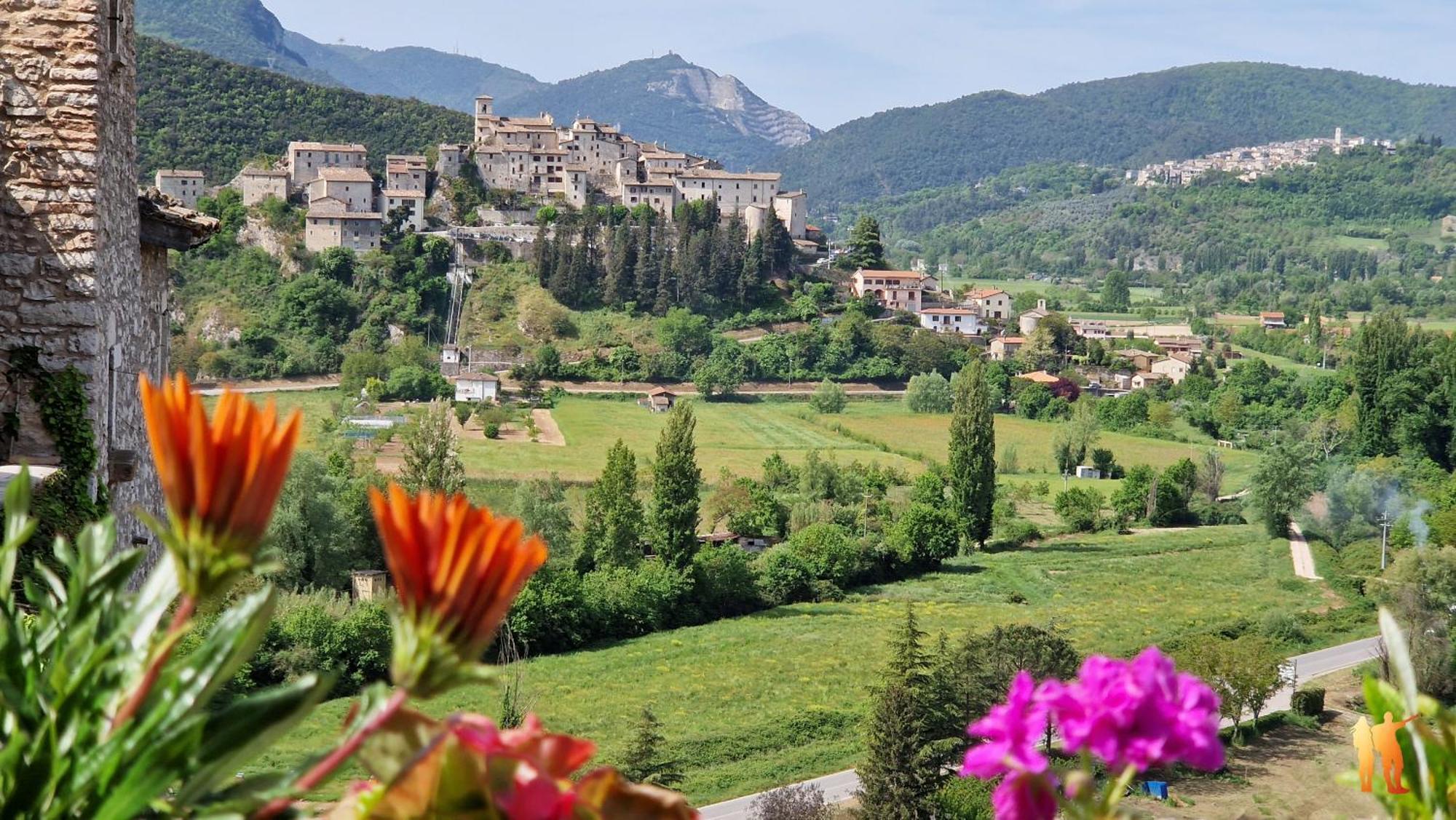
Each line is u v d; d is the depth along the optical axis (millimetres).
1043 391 148625
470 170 181250
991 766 2357
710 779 44906
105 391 12695
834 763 46719
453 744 2307
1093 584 77688
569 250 166375
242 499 2346
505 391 146625
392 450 114125
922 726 38281
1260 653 46500
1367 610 69312
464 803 2303
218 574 2354
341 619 48031
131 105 14125
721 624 66688
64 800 2625
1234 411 139375
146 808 2770
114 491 13234
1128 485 97438
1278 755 40938
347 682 45875
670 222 179000
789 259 182625
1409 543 80438
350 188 168625
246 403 2379
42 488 11805
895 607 71562
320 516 57531
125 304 13820
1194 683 2299
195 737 2586
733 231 173125
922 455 123625
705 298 168875
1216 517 97062
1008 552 87250
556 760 2457
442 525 2217
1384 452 108188
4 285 12203
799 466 114688
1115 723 2271
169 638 2428
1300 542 85875
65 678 2820
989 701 43188
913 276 182375
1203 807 34125
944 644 49062
